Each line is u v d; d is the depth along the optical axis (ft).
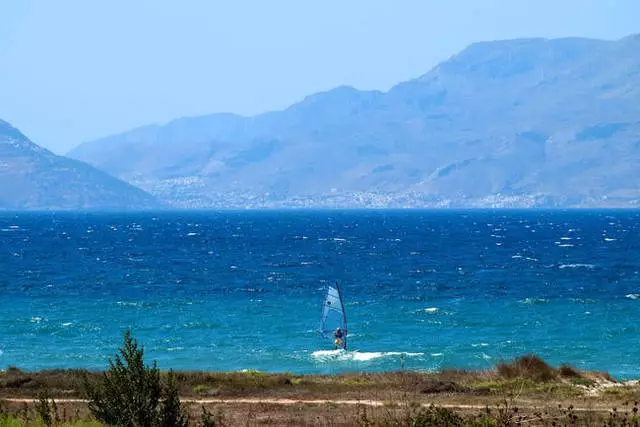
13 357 601.21
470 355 601.21
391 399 354.74
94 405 230.27
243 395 408.67
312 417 333.62
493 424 248.11
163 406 225.35
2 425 251.19
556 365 561.02
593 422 295.48
